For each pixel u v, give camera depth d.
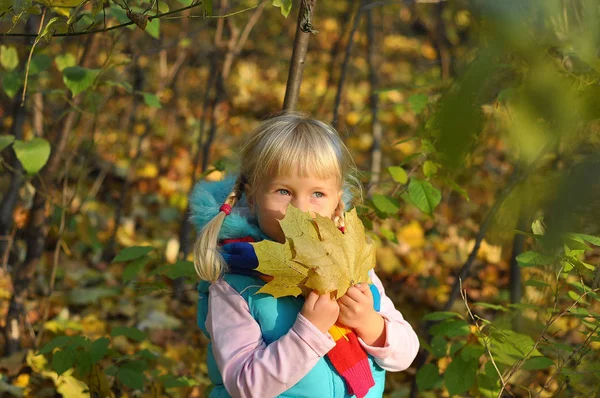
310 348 1.52
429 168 2.16
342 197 1.82
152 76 6.46
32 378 2.81
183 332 3.58
